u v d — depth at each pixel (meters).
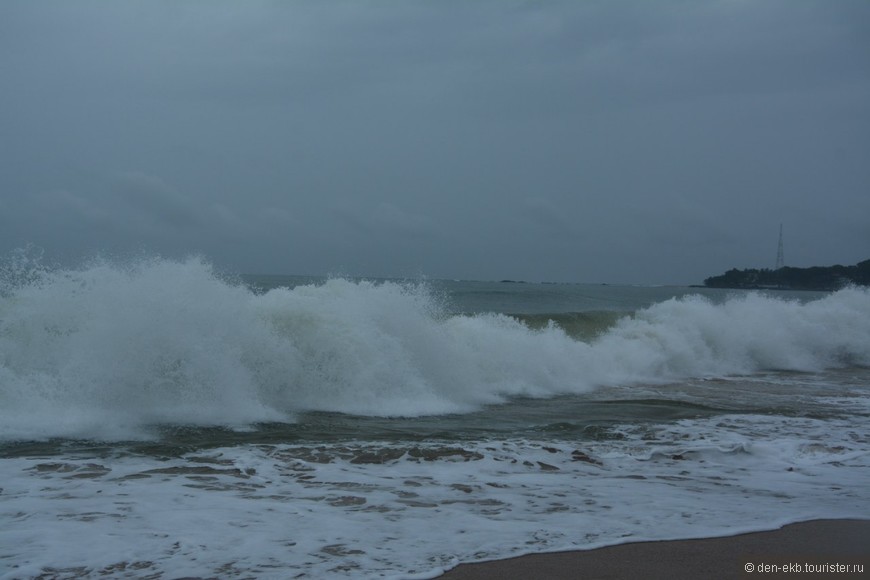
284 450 7.18
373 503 5.38
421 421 9.38
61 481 5.70
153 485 5.67
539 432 8.79
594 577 3.92
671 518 5.10
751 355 18.98
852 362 20.75
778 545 4.54
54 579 3.70
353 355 10.59
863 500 5.80
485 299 37.84
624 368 15.53
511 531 4.70
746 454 7.73
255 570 3.88
